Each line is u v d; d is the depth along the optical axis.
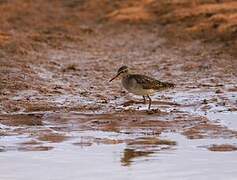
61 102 21.06
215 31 35.38
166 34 38.59
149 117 18.95
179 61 29.69
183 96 22.30
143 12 46.47
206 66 27.97
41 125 18.27
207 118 19.00
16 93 22.09
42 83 24.02
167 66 28.50
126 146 16.27
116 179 13.70
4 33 34.84
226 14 39.38
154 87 19.86
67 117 18.94
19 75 24.69
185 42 34.97
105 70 27.67
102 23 45.94
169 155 15.47
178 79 25.66
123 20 45.25
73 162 14.94
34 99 21.39
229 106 20.66
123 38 39.09
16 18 45.19
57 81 24.70
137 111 19.58
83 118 18.86
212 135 17.25
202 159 15.16
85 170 14.37
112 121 18.55
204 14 40.41
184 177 13.90
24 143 16.48
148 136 17.20
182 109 20.27
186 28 38.12
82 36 39.22
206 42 33.91
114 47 35.34
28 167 14.59
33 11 49.78
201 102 21.22
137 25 43.91
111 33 41.31
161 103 21.08
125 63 29.62
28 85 23.12
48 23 44.81
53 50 32.75
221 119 18.94
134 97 22.08
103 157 15.38
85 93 22.62
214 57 29.89
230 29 34.38
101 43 36.81
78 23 46.56
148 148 16.09
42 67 27.28
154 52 32.97
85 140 16.80
